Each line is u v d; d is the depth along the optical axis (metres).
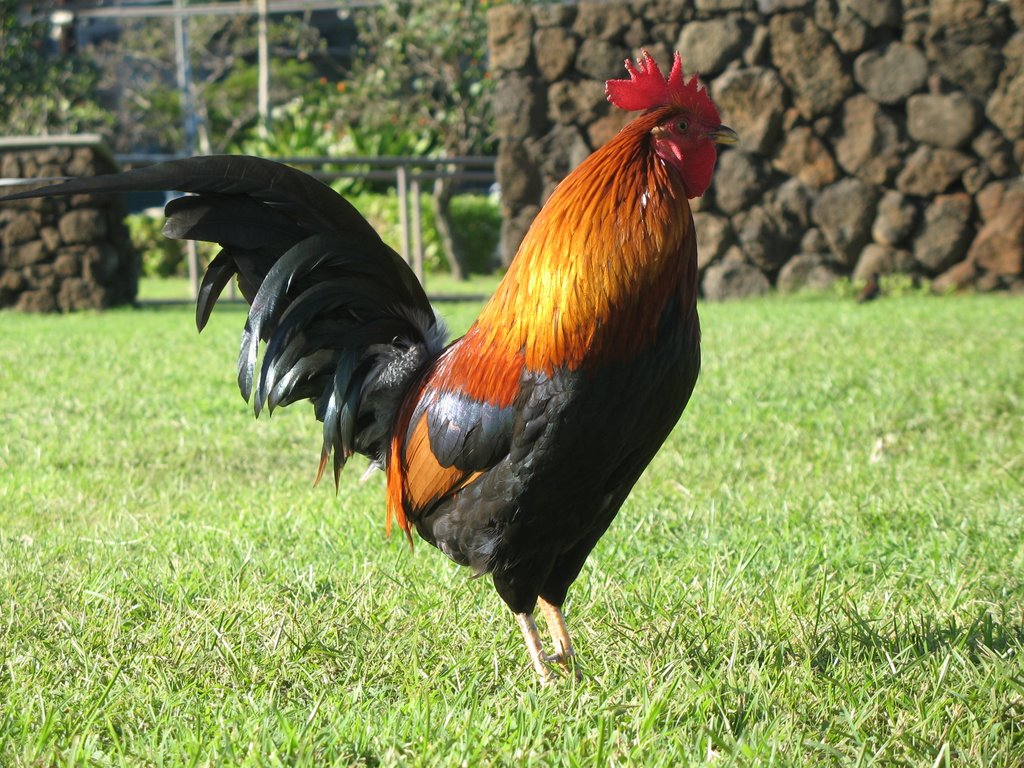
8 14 23.77
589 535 3.57
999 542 4.96
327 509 5.79
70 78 24.89
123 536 5.25
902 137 14.24
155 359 10.59
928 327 11.30
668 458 6.86
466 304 15.09
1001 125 13.98
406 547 5.12
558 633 3.72
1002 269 14.18
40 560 4.80
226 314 14.72
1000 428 7.28
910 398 8.15
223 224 3.81
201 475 6.68
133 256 16.39
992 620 3.97
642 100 3.48
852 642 3.83
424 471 3.59
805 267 14.68
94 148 14.69
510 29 14.85
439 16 22.05
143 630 4.02
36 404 8.48
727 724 3.16
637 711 3.28
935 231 14.32
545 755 3.02
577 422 3.20
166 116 28.44
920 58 14.02
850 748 3.04
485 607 4.32
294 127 25.38
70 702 3.37
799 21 14.21
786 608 4.17
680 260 3.28
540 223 3.42
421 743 3.06
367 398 3.95
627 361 3.19
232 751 3.00
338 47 35.94
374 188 24.41
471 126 23.09
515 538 3.40
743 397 8.41
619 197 3.30
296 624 4.07
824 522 5.39
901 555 4.85
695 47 14.51
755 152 14.61
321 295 3.86
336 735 3.08
